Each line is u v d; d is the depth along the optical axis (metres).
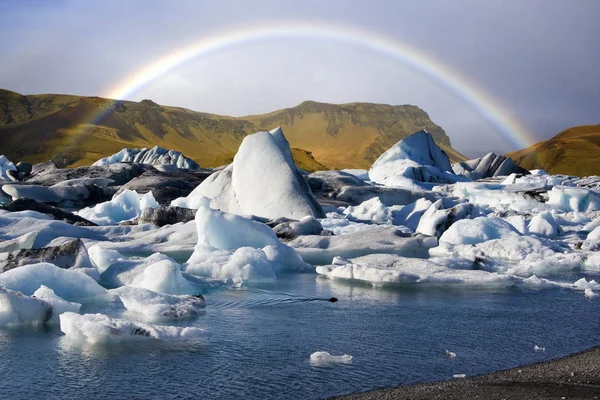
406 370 6.16
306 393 5.48
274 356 6.64
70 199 32.56
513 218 19.77
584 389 5.25
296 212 21.50
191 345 7.05
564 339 7.46
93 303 9.05
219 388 5.63
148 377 5.93
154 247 16.05
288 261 13.43
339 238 17.78
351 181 35.81
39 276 9.05
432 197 31.52
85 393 5.52
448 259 13.00
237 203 22.66
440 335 7.64
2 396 5.45
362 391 5.49
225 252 12.41
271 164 22.83
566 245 16.48
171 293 9.80
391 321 8.38
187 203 23.11
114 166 42.00
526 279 11.20
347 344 7.18
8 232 15.38
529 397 5.04
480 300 9.91
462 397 5.13
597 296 10.24
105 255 11.49
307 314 8.78
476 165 57.50
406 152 52.16
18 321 7.77
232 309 9.05
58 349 6.79
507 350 6.95
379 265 12.36
